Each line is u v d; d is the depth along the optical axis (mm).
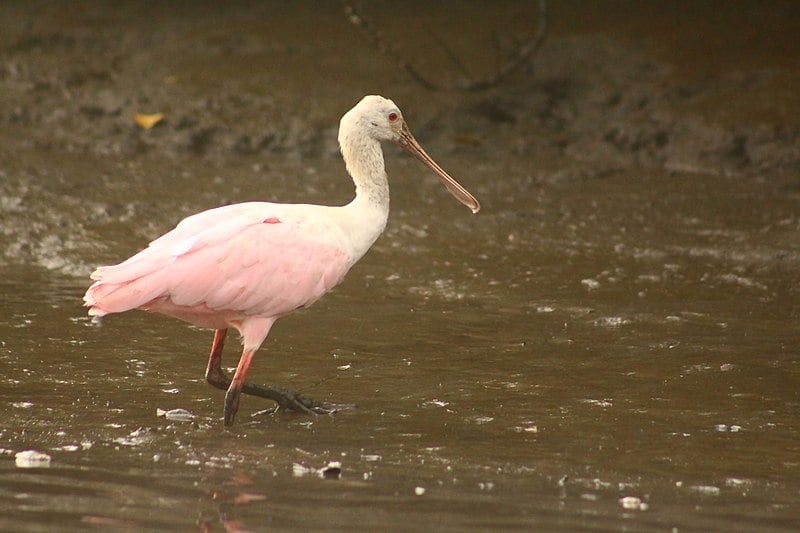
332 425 9609
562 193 18672
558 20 26047
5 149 20703
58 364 11047
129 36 26562
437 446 9047
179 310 9602
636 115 21797
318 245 10031
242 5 28344
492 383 10703
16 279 13969
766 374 10859
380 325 12484
